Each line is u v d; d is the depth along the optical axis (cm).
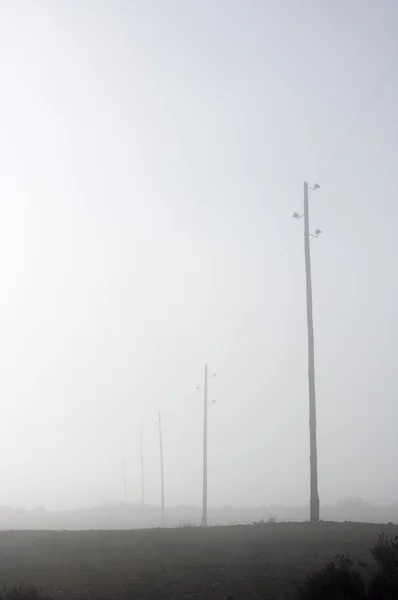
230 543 1991
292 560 1708
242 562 1700
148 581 1539
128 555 1820
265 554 1795
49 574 1625
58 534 2316
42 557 1825
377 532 2159
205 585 1499
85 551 1894
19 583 1543
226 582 1516
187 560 1741
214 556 1784
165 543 2005
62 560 1777
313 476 2805
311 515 2756
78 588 1494
